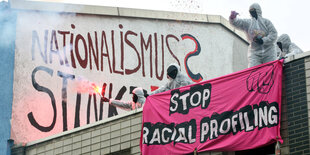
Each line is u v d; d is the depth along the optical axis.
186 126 27.56
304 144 23.98
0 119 40.66
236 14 31.81
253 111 25.34
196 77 49.56
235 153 26.47
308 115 24.12
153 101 29.30
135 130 30.34
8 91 41.56
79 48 45.44
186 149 27.19
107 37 46.78
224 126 26.11
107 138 31.47
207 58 50.59
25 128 41.38
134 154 30.03
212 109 26.83
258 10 31.75
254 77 25.77
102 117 44.75
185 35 50.03
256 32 31.42
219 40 51.75
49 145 34.34
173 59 48.97
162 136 28.34
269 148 25.55
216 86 27.05
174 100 28.52
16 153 37.50
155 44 48.56
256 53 31.61
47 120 42.44
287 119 24.72
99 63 45.94
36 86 42.72
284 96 25.05
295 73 24.94
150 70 47.84
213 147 26.19
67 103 43.66
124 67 46.84
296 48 32.97
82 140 32.62
